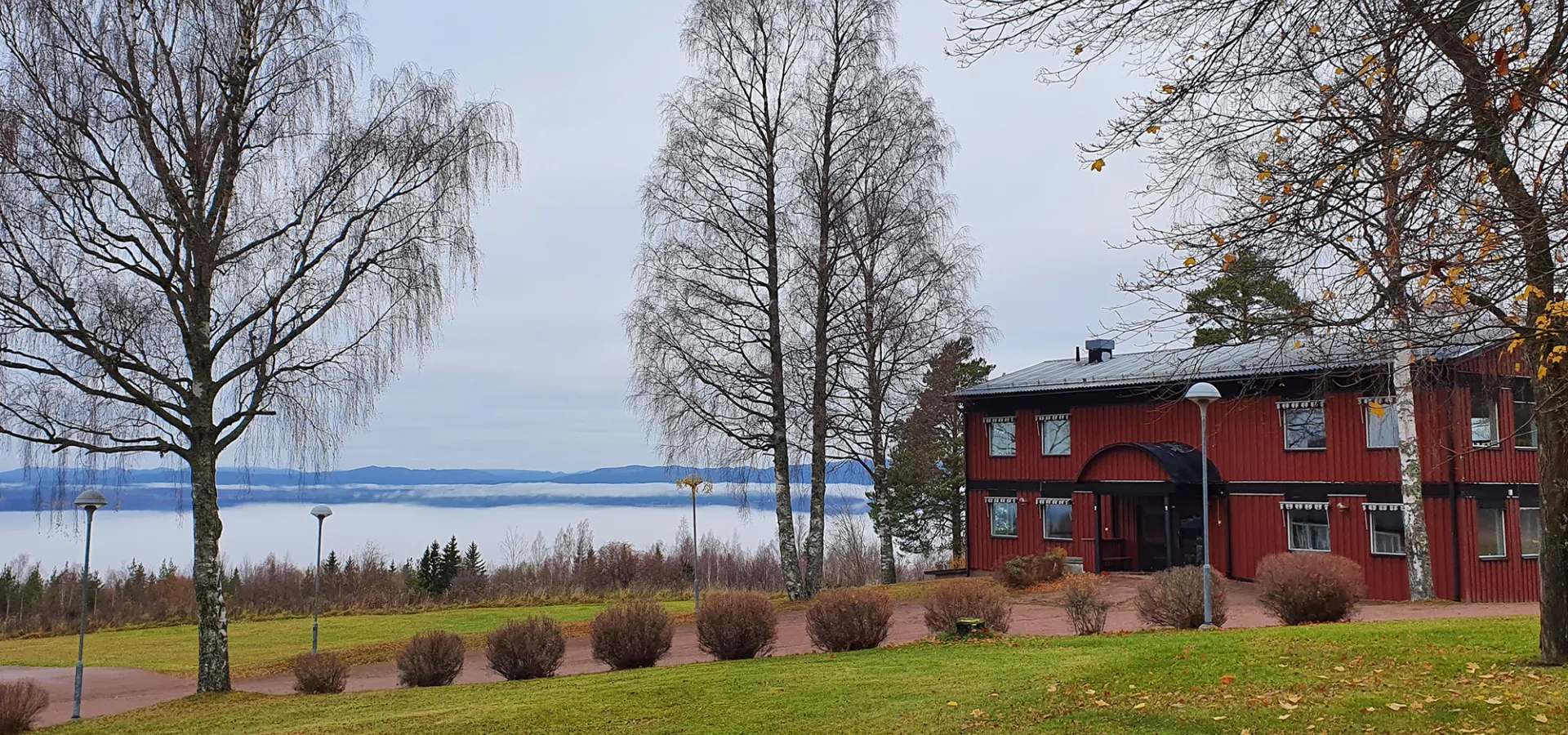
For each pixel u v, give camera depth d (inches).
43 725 658.8
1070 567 1290.6
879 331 1107.3
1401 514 1028.5
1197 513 1229.7
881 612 699.4
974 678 502.9
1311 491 1107.9
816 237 1103.0
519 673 689.0
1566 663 410.0
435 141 677.9
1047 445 1374.3
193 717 582.6
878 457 1321.4
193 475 660.7
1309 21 280.5
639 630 698.2
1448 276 245.9
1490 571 1003.9
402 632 1189.7
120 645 1161.4
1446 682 388.5
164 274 624.4
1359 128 285.0
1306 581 710.5
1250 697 387.2
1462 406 997.2
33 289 591.8
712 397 1082.7
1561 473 414.3
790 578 1115.3
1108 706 397.1
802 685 512.4
